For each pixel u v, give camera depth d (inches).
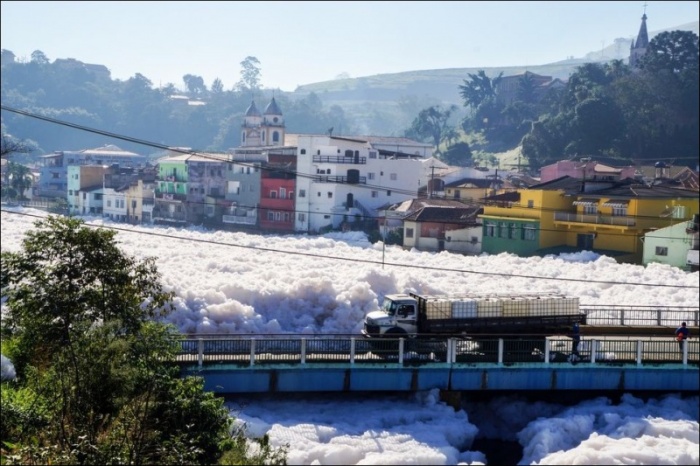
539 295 1935.3
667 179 4370.1
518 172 5757.9
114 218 6013.8
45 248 1480.1
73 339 1438.2
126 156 7618.1
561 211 3878.0
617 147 5684.1
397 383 1774.1
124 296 1501.0
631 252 3595.0
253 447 1465.3
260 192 5393.7
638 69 7145.7
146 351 1467.8
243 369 1708.9
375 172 5108.3
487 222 4067.4
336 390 1753.2
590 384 1836.9
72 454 1235.9
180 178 5718.5
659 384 1862.7
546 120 6181.1
